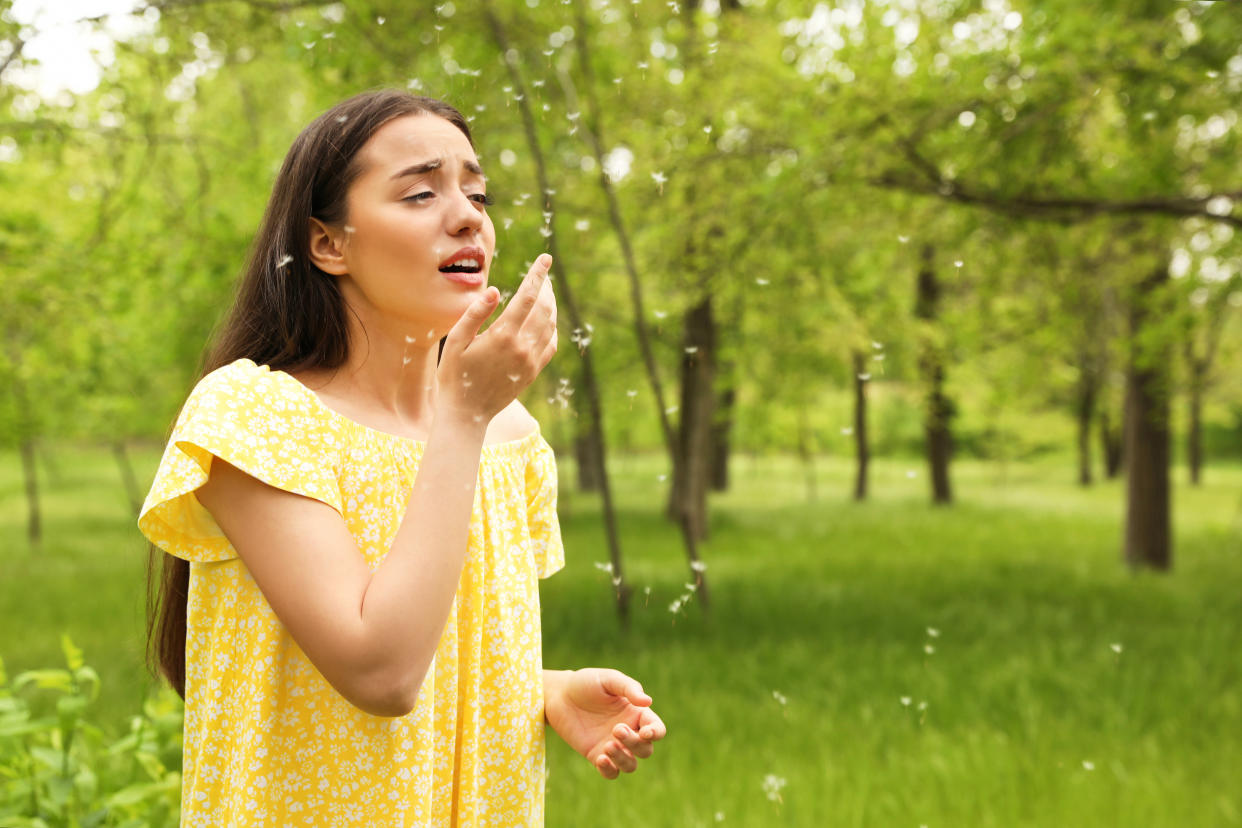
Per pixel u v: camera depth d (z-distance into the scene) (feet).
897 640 23.21
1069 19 19.52
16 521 61.72
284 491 3.53
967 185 23.04
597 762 4.42
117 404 42.50
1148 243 27.89
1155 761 14.16
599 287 34.40
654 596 28.45
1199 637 23.13
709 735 15.80
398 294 3.86
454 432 3.54
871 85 20.90
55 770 7.61
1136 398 35.35
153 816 8.14
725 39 24.02
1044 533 47.21
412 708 3.40
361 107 3.97
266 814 3.58
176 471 3.49
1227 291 25.04
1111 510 61.16
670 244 24.04
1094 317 32.53
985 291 26.48
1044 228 24.67
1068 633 23.84
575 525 49.24
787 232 24.11
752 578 32.65
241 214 27.02
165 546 3.72
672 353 38.99
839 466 113.39
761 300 26.45
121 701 16.85
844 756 14.51
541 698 4.42
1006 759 14.16
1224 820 12.17
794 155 22.65
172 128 25.12
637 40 23.29
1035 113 21.31
